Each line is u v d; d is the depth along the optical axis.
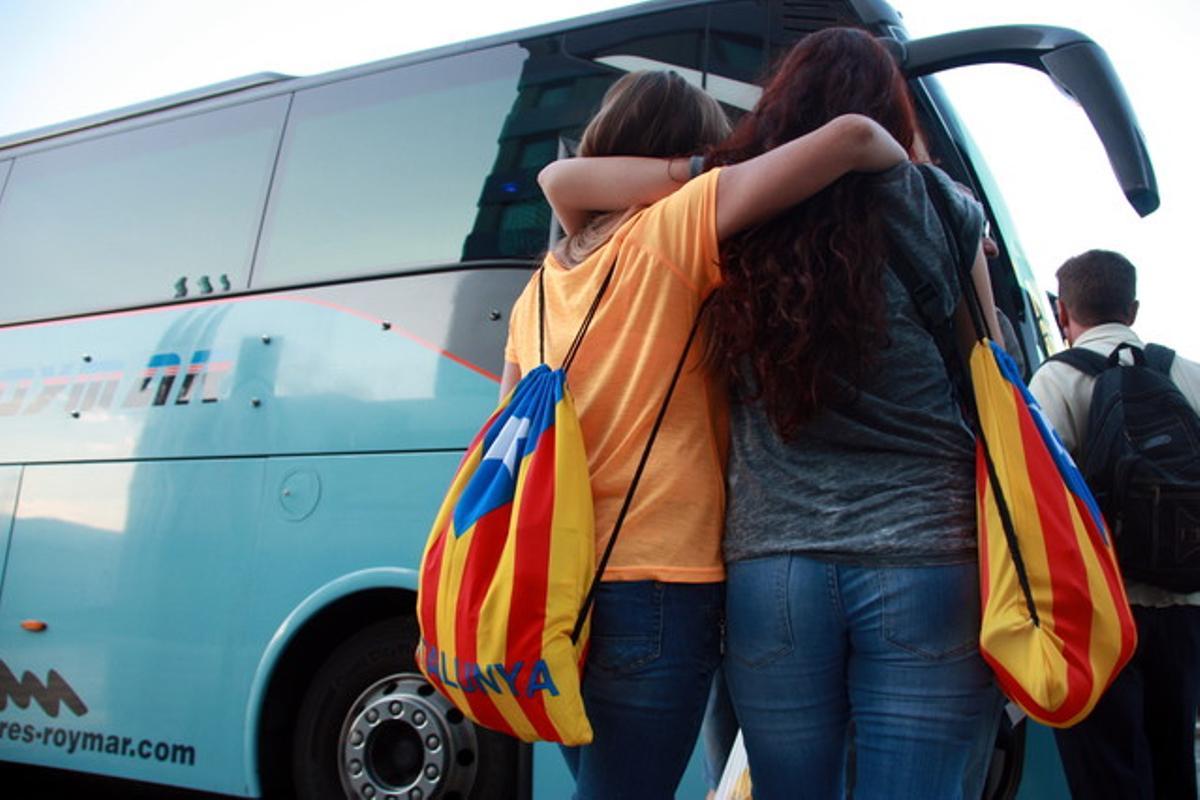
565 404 1.79
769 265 1.70
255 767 3.79
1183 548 2.81
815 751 1.71
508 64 4.21
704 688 1.82
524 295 2.10
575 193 1.99
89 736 4.20
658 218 1.82
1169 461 2.85
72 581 4.39
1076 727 2.93
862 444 1.69
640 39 3.98
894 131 1.85
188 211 4.71
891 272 1.72
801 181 1.67
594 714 1.78
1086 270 3.36
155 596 4.14
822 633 1.68
